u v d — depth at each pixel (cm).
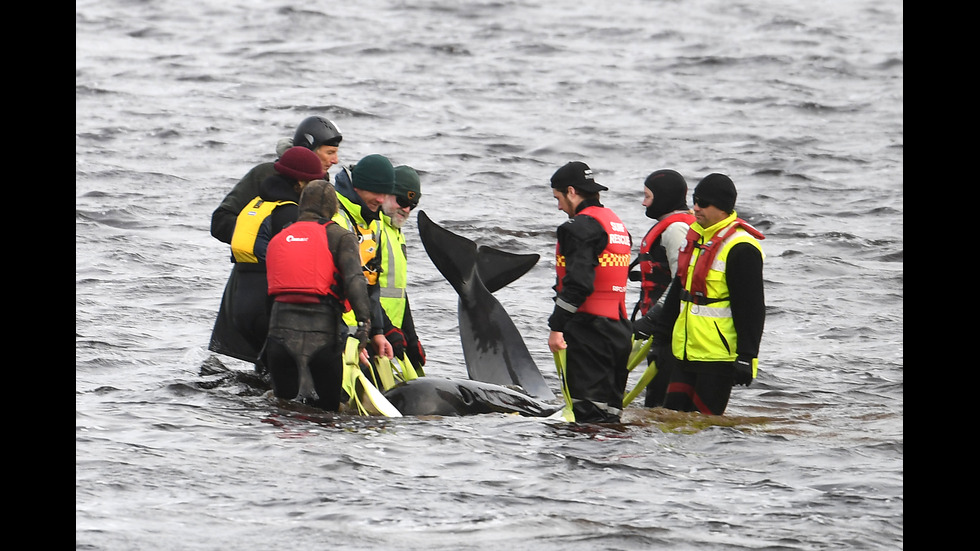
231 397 2908
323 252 2752
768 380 3416
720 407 2900
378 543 1891
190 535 1902
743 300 2805
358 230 2981
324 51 11344
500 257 3191
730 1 15038
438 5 14025
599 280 2795
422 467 2331
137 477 2180
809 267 5103
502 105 9369
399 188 3044
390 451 2441
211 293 4300
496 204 6319
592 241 2753
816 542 1939
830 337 4009
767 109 9562
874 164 7681
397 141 7938
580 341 2802
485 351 3131
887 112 9462
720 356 2845
